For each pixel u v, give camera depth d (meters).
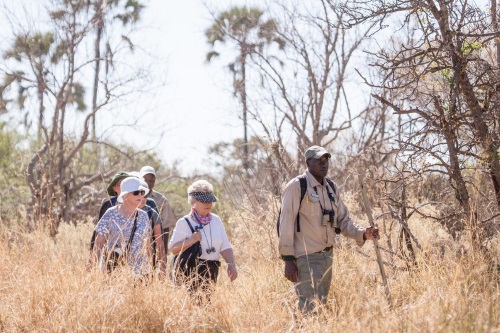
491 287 10.11
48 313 9.93
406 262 12.41
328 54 28.09
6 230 13.99
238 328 9.95
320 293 10.57
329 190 10.80
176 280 11.03
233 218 16.98
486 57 13.53
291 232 10.55
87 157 33.78
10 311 10.16
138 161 34.69
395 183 13.17
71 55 32.25
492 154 12.11
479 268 10.65
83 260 11.80
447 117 12.23
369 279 11.84
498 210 12.53
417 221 14.36
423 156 12.45
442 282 10.86
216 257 11.56
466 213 12.30
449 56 12.12
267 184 17.84
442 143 12.48
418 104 13.44
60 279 10.52
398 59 12.77
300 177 10.69
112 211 11.38
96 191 30.33
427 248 12.50
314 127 27.20
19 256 12.62
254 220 15.58
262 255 13.92
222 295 10.47
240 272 14.02
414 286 11.27
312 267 10.52
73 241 17.38
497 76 12.48
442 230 13.03
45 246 13.65
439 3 12.12
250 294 11.33
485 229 12.42
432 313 8.77
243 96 28.47
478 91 12.98
